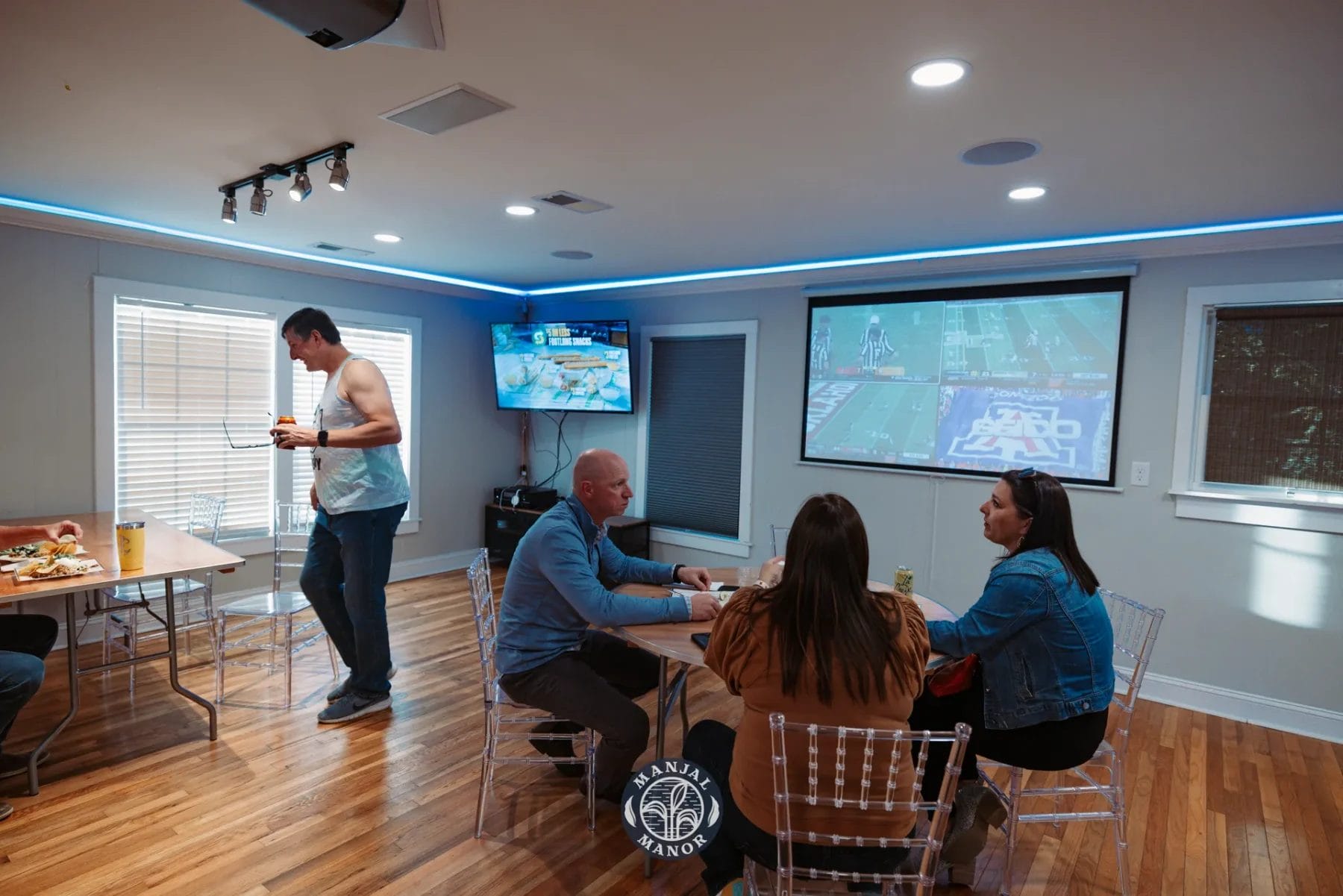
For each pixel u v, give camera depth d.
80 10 1.62
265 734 2.90
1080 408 3.65
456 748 2.82
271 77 1.96
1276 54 1.68
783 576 1.49
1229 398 3.35
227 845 2.18
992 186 2.75
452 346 5.54
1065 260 3.63
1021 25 1.60
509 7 1.56
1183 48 1.67
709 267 4.69
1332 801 2.63
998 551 3.90
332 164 2.58
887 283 4.17
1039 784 2.75
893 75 1.86
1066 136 2.23
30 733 2.84
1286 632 3.22
